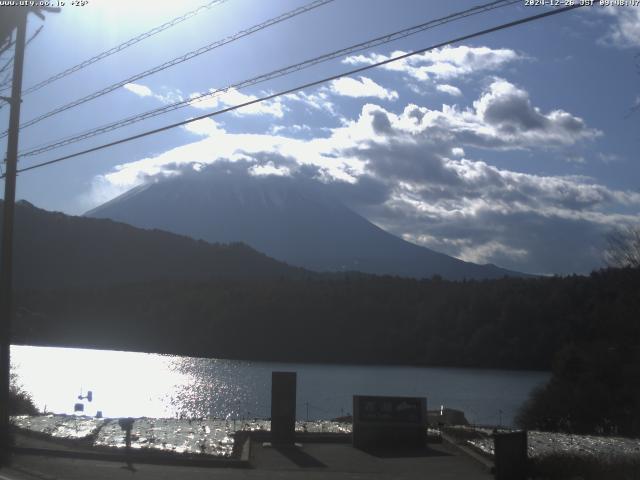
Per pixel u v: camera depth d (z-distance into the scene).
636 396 34.94
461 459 16.50
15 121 19.34
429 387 56.78
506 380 61.22
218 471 14.58
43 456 15.96
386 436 18.08
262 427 20.83
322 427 21.45
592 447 18.67
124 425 16.06
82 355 81.31
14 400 26.41
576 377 38.12
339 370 71.06
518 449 13.38
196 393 56.59
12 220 19.17
